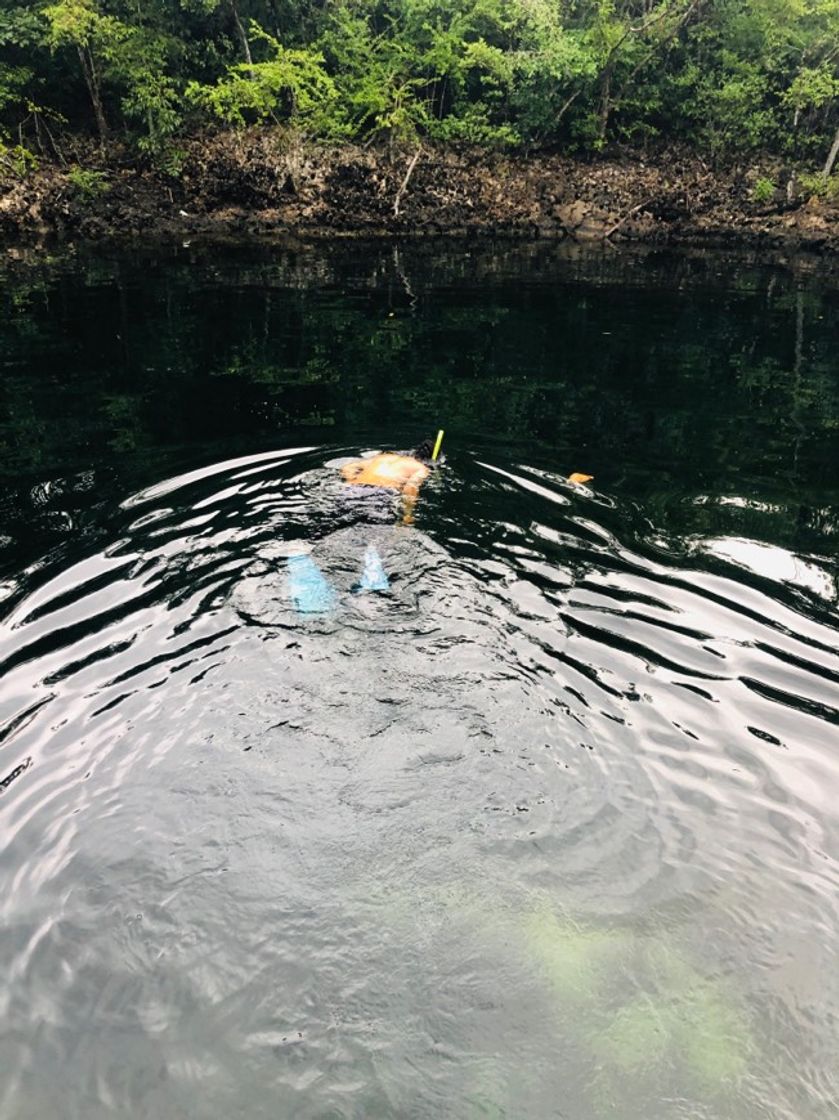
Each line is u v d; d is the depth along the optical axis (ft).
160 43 59.11
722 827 10.81
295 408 28.02
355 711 12.64
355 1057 7.94
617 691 13.44
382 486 20.89
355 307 44.52
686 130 73.41
